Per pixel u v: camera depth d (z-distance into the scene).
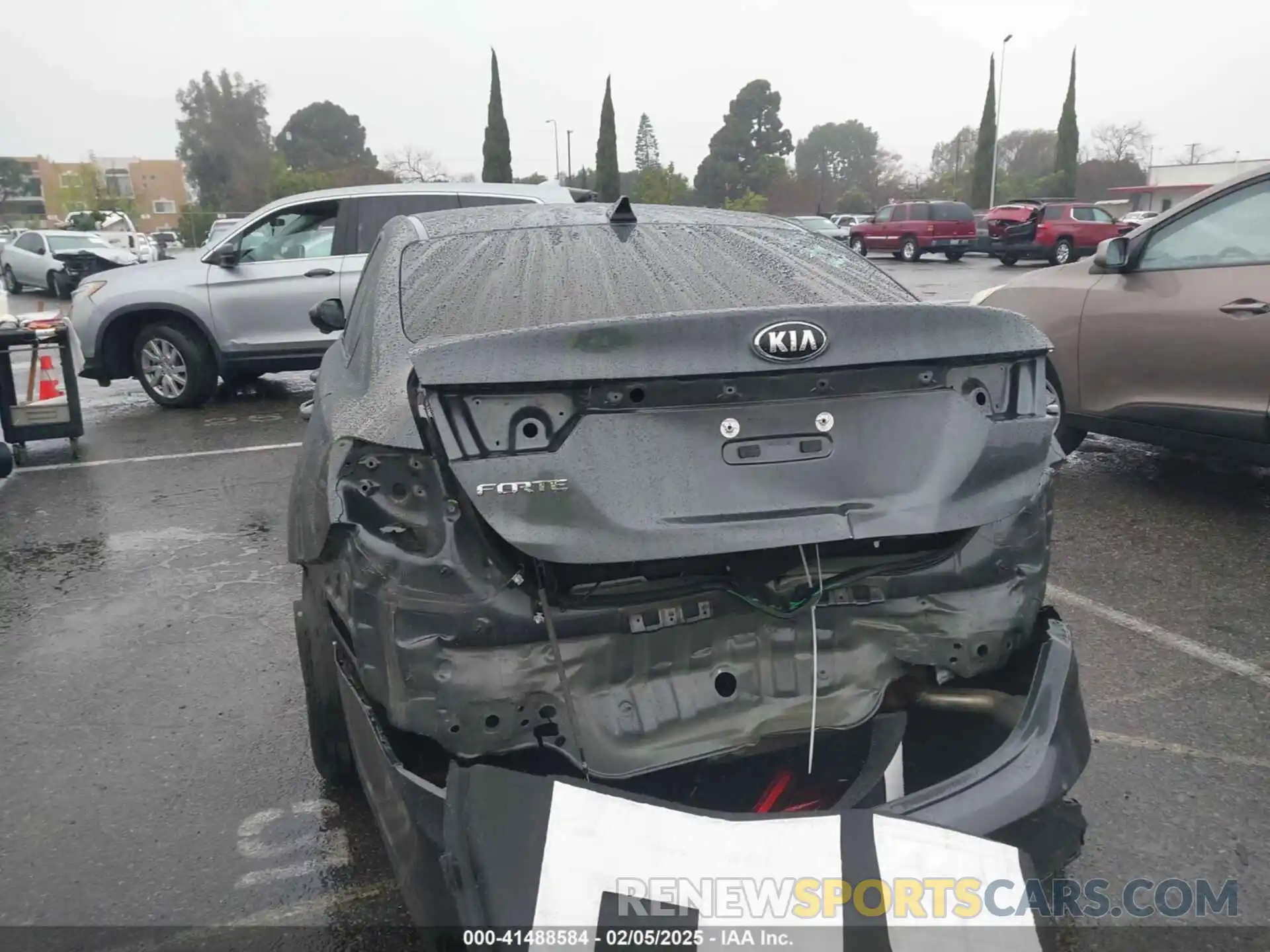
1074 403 6.26
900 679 2.54
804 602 2.30
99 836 3.13
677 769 2.34
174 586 5.22
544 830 1.92
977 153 66.81
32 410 7.92
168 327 9.88
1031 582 2.49
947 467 2.32
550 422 2.14
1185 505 5.92
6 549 5.86
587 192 10.05
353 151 109.12
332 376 3.30
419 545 2.15
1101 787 3.19
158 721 3.83
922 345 2.28
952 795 2.09
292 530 2.78
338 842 3.07
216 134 89.12
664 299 2.93
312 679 2.97
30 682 4.18
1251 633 4.25
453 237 3.31
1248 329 5.27
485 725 2.14
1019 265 32.19
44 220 98.56
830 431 2.26
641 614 2.20
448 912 1.97
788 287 3.04
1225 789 3.17
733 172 90.25
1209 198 5.58
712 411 2.19
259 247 9.86
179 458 7.96
